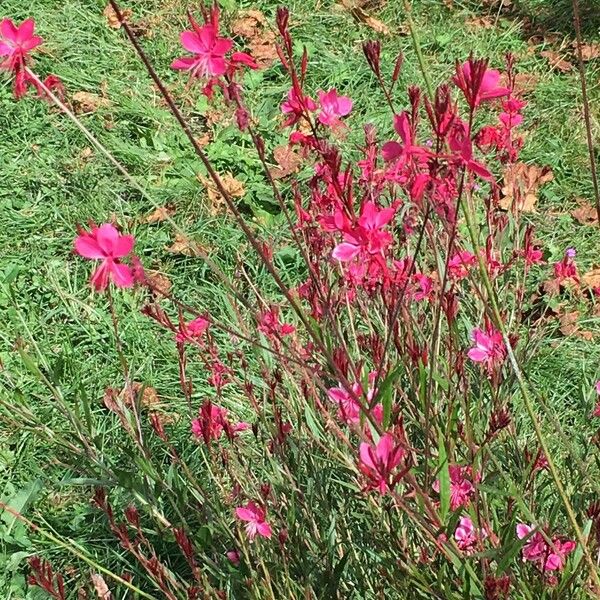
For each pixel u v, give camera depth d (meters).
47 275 3.66
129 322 3.46
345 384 1.46
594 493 2.27
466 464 2.04
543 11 5.59
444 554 1.73
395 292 1.95
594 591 1.80
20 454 3.00
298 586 1.95
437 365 2.16
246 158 4.27
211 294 3.58
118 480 2.01
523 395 1.53
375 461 1.45
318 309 2.05
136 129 4.45
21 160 4.23
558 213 4.11
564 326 3.47
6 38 1.46
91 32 5.01
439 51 5.23
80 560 2.70
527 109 4.71
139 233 3.86
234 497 2.15
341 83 4.84
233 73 1.49
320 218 1.73
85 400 2.04
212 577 2.39
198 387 3.20
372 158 2.20
